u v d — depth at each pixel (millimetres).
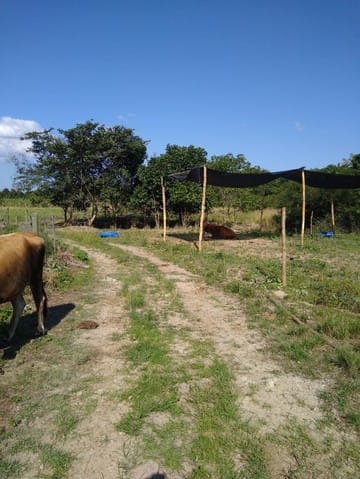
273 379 4852
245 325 6832
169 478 3232
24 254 5527
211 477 3244
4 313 7004
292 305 7852
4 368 5105
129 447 3596
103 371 5059
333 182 18188
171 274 11344
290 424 3949
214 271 11438
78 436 3752
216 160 28328
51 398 4402
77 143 25531
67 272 10805
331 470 3336
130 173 28172
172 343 6012
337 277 10680
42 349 5730
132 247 17766
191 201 24281
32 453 3520
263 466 3354
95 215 28391
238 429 3842
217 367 5098
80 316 7301
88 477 3240
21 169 27156
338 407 4242
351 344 5848
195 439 3703
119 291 9125
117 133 26828
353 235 20766
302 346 5754
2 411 4148
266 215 30859
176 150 25859
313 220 24203
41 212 38562
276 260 13344
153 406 4188
